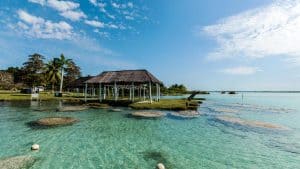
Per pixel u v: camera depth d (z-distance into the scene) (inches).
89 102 1240.2
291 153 368.5
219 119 717.9
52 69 2070.6
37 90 2021.4
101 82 1189.7
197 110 1008.2
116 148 381.4
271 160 333.4
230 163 318.3
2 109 935.0
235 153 365.1
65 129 531.2
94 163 306.8
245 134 506.3
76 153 350.0
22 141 415.8
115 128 555.2
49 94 2005.4
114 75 1224.8
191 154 355.6
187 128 569.0
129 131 522.9
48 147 380.8
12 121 631.8
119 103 1138.7
